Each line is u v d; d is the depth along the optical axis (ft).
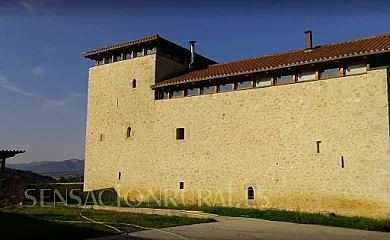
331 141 51.24
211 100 62.95
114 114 75.10
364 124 49.08
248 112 58.85
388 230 41.37
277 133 55.77
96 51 78.33
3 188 74.49
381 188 46.96
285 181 54.29
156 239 34.27
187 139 64.69
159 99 69.31
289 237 36.47
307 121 53.47
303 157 53.16
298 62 53.78
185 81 64.64
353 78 50.52
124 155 72.28
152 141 68.85
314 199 51.67
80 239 33.68
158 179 67.10
